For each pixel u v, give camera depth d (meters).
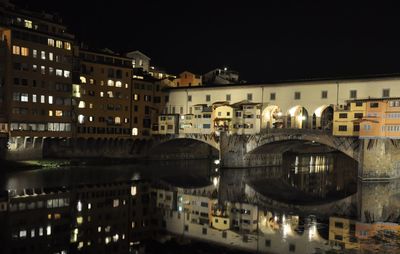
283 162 120.00
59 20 92.88
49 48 86.00
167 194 63.91
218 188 71.69
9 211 46.97
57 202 52.62
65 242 37.34
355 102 77.56
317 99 85.06
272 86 92.56
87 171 81.88
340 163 125.56
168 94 111.19
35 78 83.44
